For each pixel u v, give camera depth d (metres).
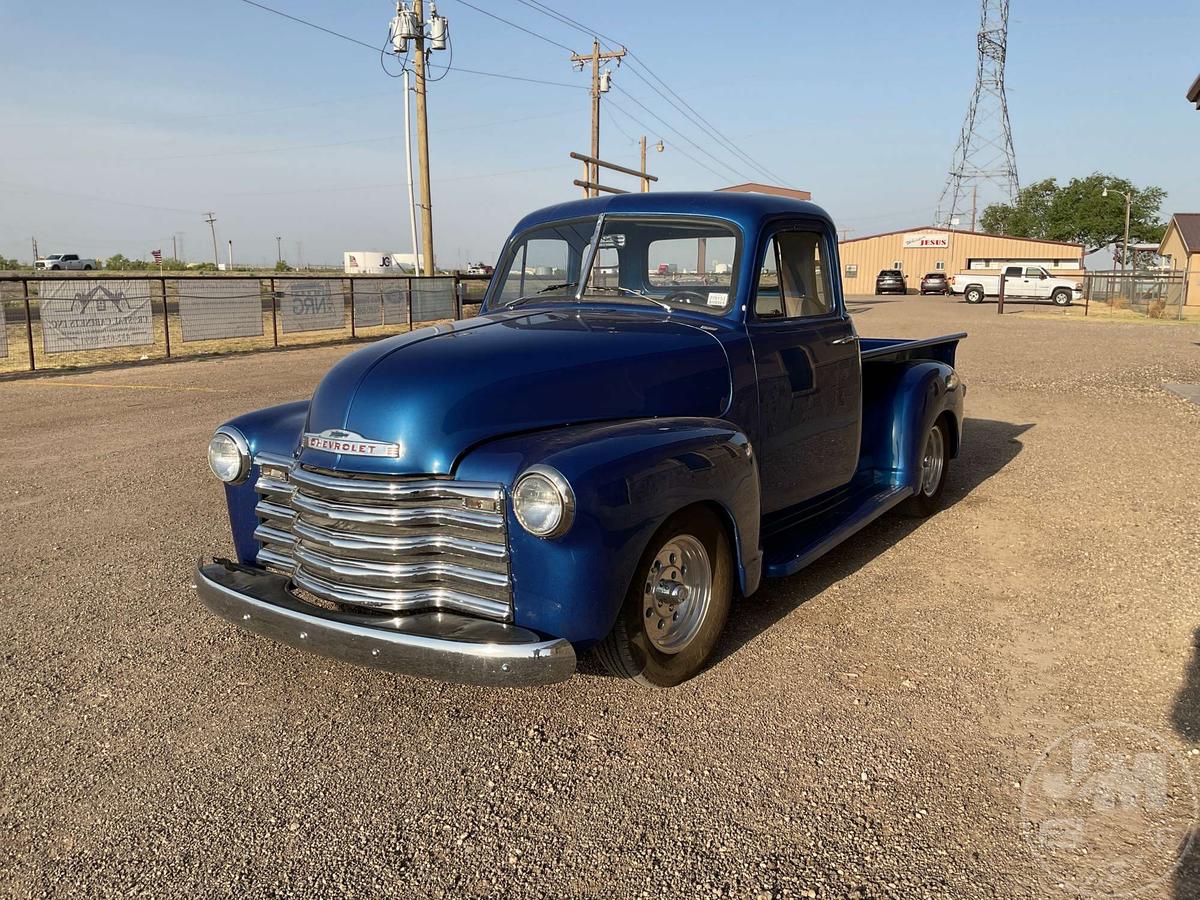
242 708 3.31
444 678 2.75
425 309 22.39
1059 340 19.20
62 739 3.10
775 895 2.30
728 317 3.92
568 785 2.80
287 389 11.62
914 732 3.07
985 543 5.16
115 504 6.07
